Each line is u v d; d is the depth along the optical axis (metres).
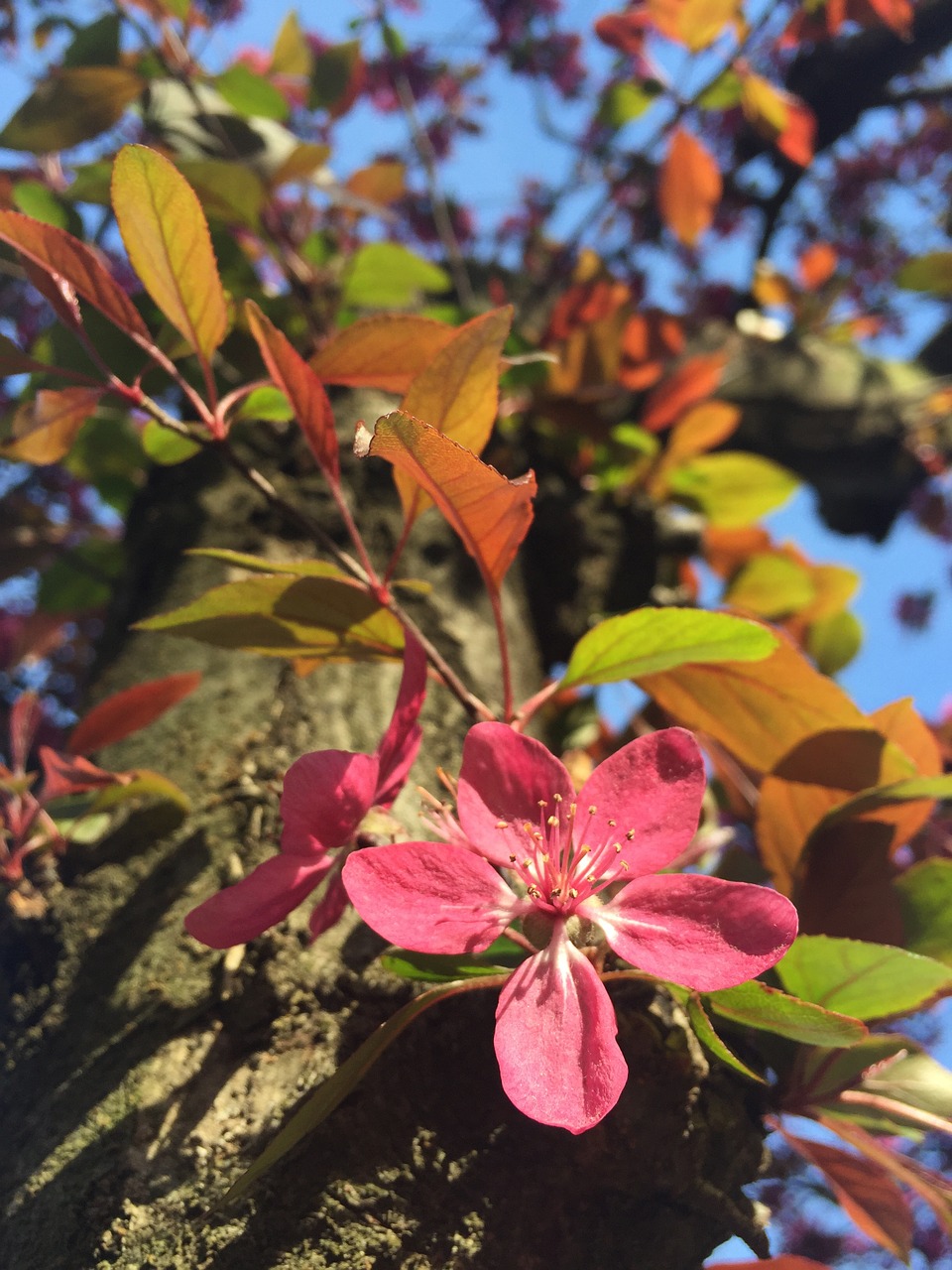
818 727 0.15
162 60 0.26
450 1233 0.12
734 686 0.16
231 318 0.15
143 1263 0.12
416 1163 0.12
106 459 0.29
